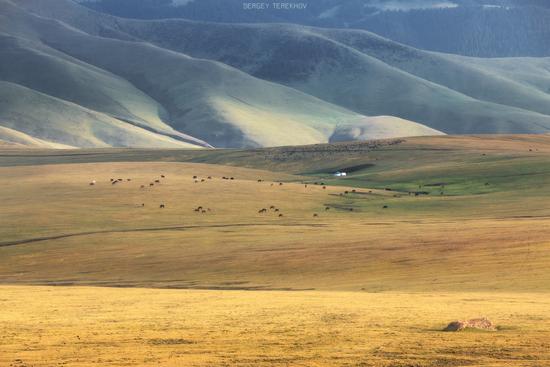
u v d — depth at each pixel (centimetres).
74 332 11238
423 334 10875
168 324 12138
